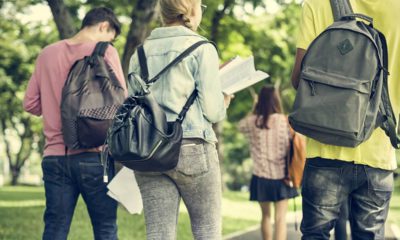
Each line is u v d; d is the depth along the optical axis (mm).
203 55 3896
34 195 19641
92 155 4895
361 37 3781
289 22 21281
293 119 3816
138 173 3957
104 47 5016
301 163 7387
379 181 3957
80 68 4918
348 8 4000
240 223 12938
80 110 4754
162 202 3916
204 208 3955
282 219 7535
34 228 10164
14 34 22203
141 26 11328
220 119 3949
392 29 3979
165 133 3742
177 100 3867
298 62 4074
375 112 3779
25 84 24688
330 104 3727
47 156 4961
